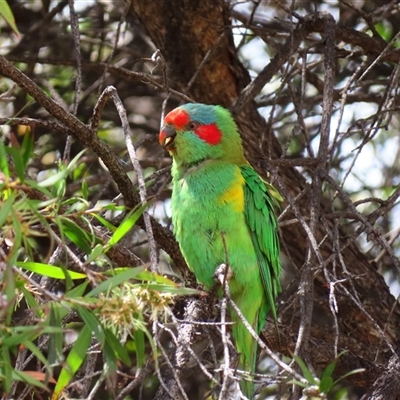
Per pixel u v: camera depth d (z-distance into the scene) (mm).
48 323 5746
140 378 6590
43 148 13250
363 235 14148
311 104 13203
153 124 14117
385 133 14219
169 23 12086
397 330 11422
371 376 9461
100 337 5758
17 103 13156
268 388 12109
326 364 9391
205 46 12148
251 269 9344
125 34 14742
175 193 9547
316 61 13078
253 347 9320
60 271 6727
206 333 7371
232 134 9961
